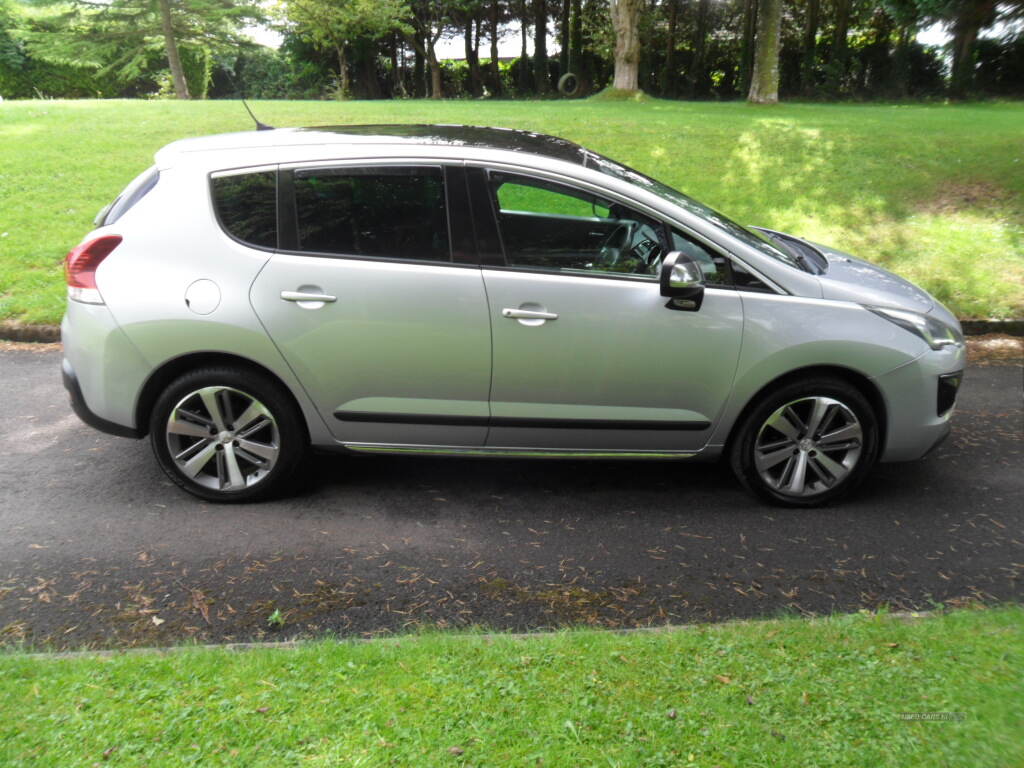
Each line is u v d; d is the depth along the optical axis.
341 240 3.85
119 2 33.69
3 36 36.34
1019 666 2.51
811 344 3.92
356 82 46.66
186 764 2.04
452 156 3.87
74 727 2.18
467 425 3.98
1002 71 30.69
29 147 12.22
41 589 3.32
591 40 41.19
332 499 4.20
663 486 4.44
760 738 2.16
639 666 2.52
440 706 2.29
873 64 35.81
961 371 4.21
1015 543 3.86
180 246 3.83
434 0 42.12
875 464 4.27
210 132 13.76
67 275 3.96
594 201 3.88
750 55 39.44
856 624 2.82
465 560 3.64
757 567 3.62
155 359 3.84
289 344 3.81
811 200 10.68
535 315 3.80
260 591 3.35
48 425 5.11
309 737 2.14
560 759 2.07
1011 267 8.46
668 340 3.88
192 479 4.05
